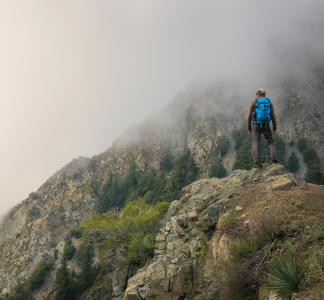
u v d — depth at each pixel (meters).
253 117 12.04
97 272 52.88
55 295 53.41
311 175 98.38
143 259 20.89
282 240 8.10
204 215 11.95
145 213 30.72
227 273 8.32
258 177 11.98
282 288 6.49
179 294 10.45
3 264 137.50
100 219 34.31
